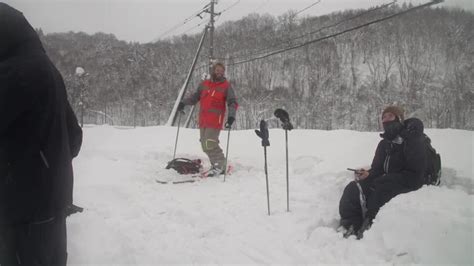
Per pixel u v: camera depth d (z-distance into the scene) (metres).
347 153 6.91
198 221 4.10
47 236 2.27
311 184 5.55
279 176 6.16
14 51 2.20
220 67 6.45
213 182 5.93
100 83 52.00
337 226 4.05
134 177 5.94
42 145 2.20
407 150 4.00
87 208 4.42
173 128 10.98
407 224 3.12
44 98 2.17
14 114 2.06
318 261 3.09
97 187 5.16
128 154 7.60
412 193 3.71
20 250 2.19
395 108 4.36
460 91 27.14
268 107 58.22
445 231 2.94
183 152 8.00
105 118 51.66
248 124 53.28
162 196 5.11
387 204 3.58
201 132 6.46
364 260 2.99
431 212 3.21
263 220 4.09
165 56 52.97
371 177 4.29
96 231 3.25
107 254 2.95
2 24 2.15
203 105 6.45
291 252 3.30
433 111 43.56
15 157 2.12
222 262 3.17
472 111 26.31
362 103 60.03
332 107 60.41
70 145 2.54
